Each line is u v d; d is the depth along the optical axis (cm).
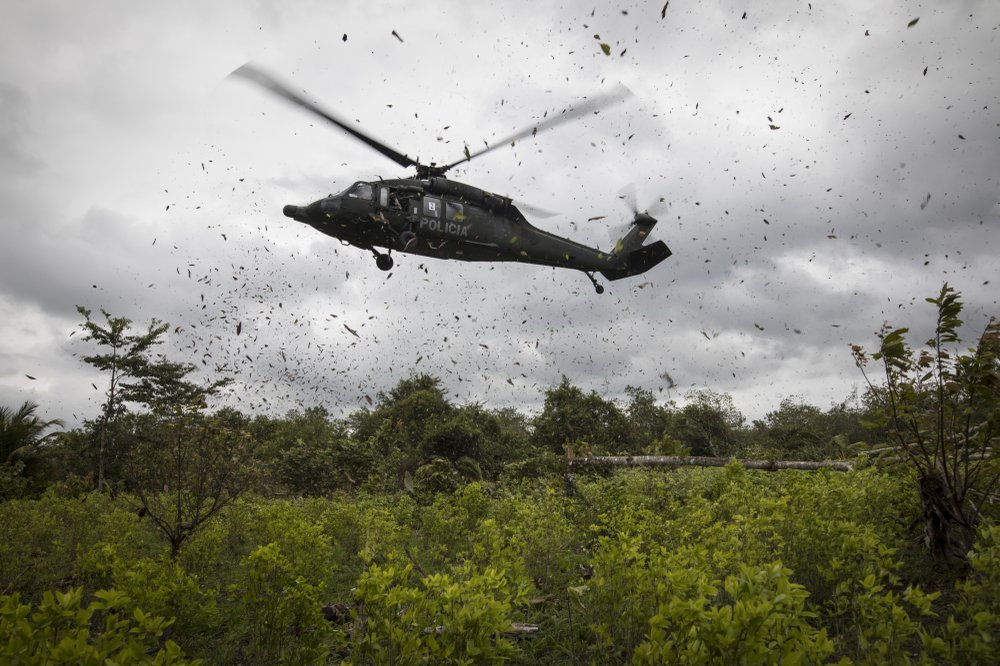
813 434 2036
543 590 526
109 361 1819
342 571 641
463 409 2398
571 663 373
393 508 1067
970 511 528
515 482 1362
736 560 383
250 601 388
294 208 986
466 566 377
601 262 1344
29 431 1534
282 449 2114
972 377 471
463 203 1055
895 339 505
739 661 212
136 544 690
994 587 316
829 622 395
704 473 955
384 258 1082
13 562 591
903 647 352
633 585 340
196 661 223
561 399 2441
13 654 212
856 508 523
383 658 280
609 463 1142
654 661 231
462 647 271
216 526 654
